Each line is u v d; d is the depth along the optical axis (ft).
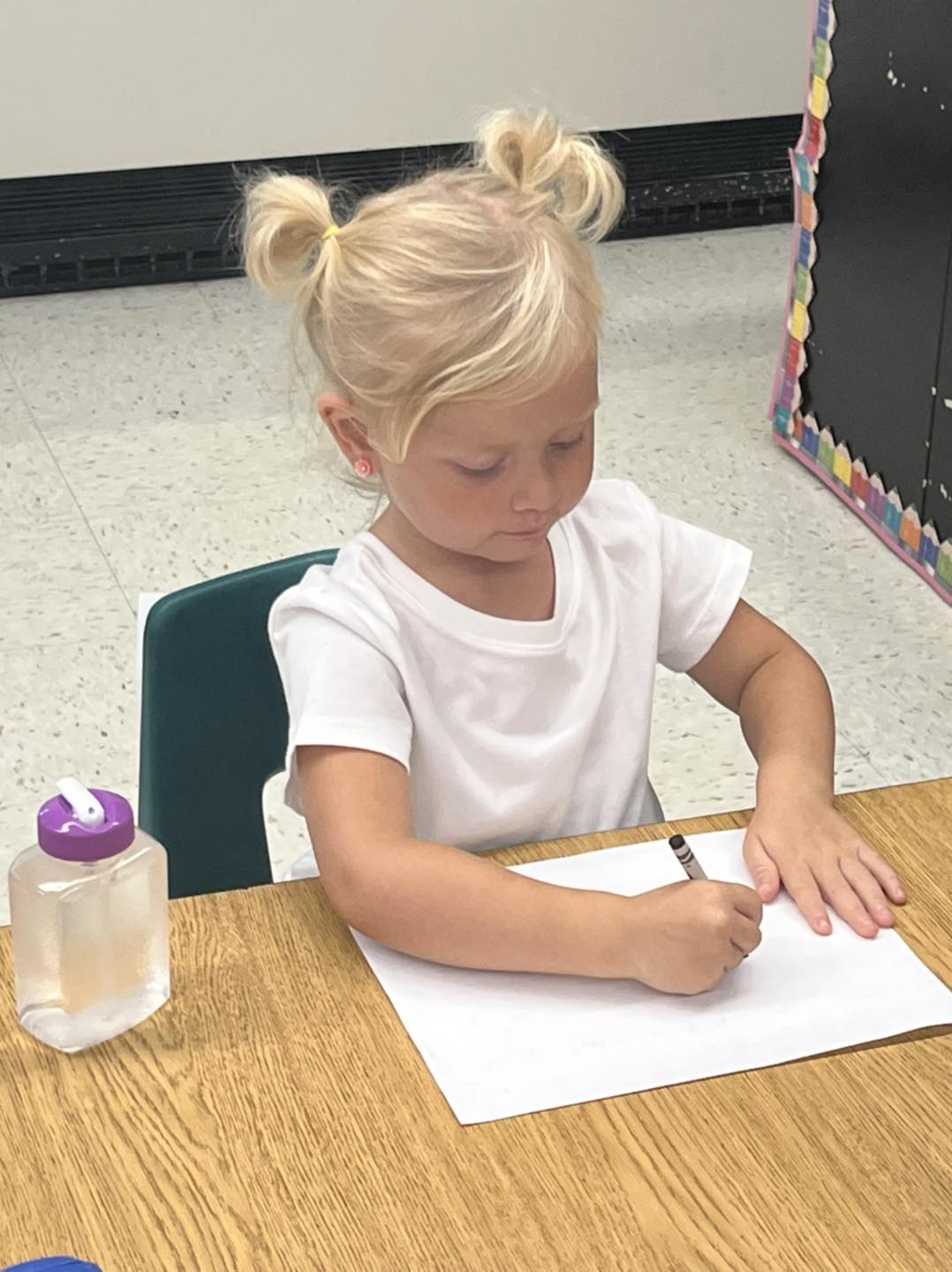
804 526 9.22
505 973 2.93
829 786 3.46
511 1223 2.39
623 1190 2.45
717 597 3.90
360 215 3.23
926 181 8.23
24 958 2.70
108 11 11.17
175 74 11.48
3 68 11.23
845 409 9.25
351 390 3.18
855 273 8.96
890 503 8.91
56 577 8.64
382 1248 2.35
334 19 11.51
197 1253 2.34
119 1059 2.69
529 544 3.18
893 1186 2.46
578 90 12.19
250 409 10.44
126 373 10.91
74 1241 2.36
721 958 2.84
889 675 7.95
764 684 3.82
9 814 6.91
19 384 10.73
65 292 12.09
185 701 3.92
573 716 3.69
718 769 7.25
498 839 3.71
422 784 3.59
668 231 13.03
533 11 11.82
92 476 9.64
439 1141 2.53
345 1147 2.52
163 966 2.80
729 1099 2.62
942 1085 2.65
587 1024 2.80
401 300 3.03
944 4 7.93
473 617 3.54
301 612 3.49
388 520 3.61
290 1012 2.80
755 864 3.22
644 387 10.77
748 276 12.37
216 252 12.19
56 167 11.63
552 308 2.98
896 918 3.09
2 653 8.00
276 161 11.91
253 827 4.07
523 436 3.02
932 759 7.35
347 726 3.27
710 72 12.42
